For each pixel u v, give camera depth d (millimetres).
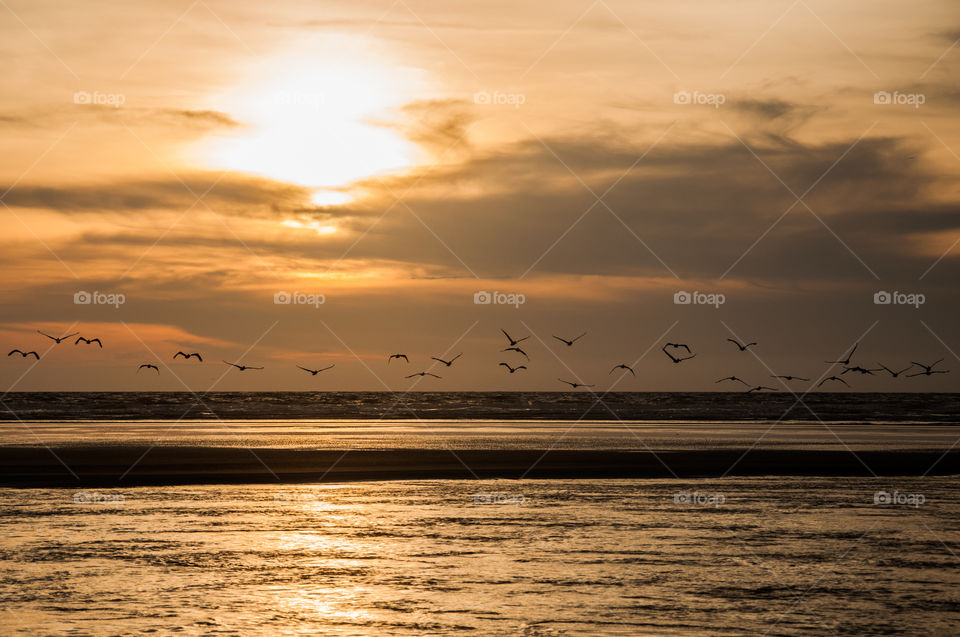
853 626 18734
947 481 39281
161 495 34344
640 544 25875
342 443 55781
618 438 62438
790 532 27703
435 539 26406
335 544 25672
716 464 44469
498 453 48969
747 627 18594
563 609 19562
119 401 129750
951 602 20438
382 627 18375
